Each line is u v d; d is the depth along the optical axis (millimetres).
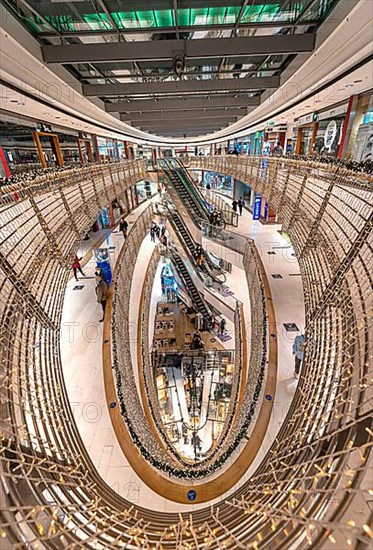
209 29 5016
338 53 4645
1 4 3771
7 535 1188
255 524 1518
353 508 1190
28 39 4523
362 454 1378
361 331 2072
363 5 3398
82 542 1376
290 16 4664
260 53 5113
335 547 1090
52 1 4055
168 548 1595
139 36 5289
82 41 5461
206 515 2311
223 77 8461
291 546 1211
